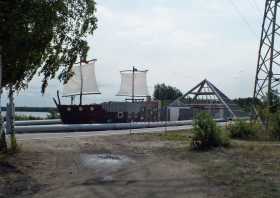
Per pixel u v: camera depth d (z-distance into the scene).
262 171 12.11
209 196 9.23
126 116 56.03
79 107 54.28
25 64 14.34
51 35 13.83
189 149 17.72
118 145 19.09
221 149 17.34
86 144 19.02
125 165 13.45
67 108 53.62
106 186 10.41
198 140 17.84
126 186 10.39
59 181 11.11
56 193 9.83
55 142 19.45
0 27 12.92
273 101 30.67
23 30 13.05
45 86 15.55
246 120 27.80
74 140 20.80
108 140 21.41
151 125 44.16
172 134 26.69
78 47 15.08
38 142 19.22
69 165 13.34
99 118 55.16
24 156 14.46
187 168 12.82
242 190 9.67
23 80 15.50
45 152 15.76
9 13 12.79
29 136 24.98
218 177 11.29
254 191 9.55
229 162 13.94
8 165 12.69
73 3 14.53
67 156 15.08
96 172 12.29
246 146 18.70
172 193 9.59
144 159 14.78
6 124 21.25
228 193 9.44
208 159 14.74
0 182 10.84
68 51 15.09
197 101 79.31
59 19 13.85
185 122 50.44
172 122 48.91
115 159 14.63
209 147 17.77
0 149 14.76
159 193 9.62
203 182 10.69
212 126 18.14
